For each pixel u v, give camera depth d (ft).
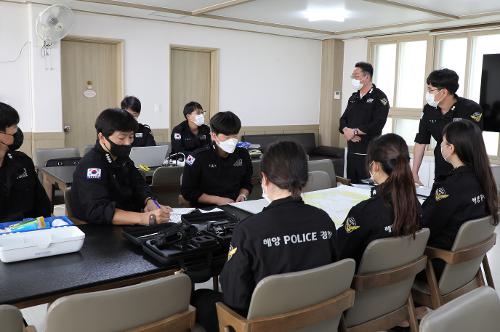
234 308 4.79
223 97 23.57
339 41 26.30
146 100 21.18
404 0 16.53
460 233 6.52
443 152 7.27
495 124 18.19
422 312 7.86
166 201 10.94
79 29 19.08
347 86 26.55
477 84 21.08
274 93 25.39
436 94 11.11
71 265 5.16
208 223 6.46
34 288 4.52
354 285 5.55
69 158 13.28
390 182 5.95
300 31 23.57
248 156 9.95
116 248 5.75
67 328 3.80
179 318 4.40
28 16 17.90
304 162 4.80
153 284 4.13
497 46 20.25
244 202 8.36
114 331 4.05
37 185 7.84
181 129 14.82
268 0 16.70
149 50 20.94
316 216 4.95
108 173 7.04
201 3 17.69
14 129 6.79
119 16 19.93
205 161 9.32
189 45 22.04
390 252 5.69
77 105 20.10
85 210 6.77
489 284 8.29
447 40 22.02
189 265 5.42
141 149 12.30
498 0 16.20
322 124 27.30
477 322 3.66
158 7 18.38
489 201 6.93
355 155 14.84
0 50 17.60
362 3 16.94
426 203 7.18
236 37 23.49
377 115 14.47
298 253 4.75
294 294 4.43
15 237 5.45
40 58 18.22
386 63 24.77
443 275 6.81
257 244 4.62
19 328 3.73
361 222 5.97
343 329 5.71
